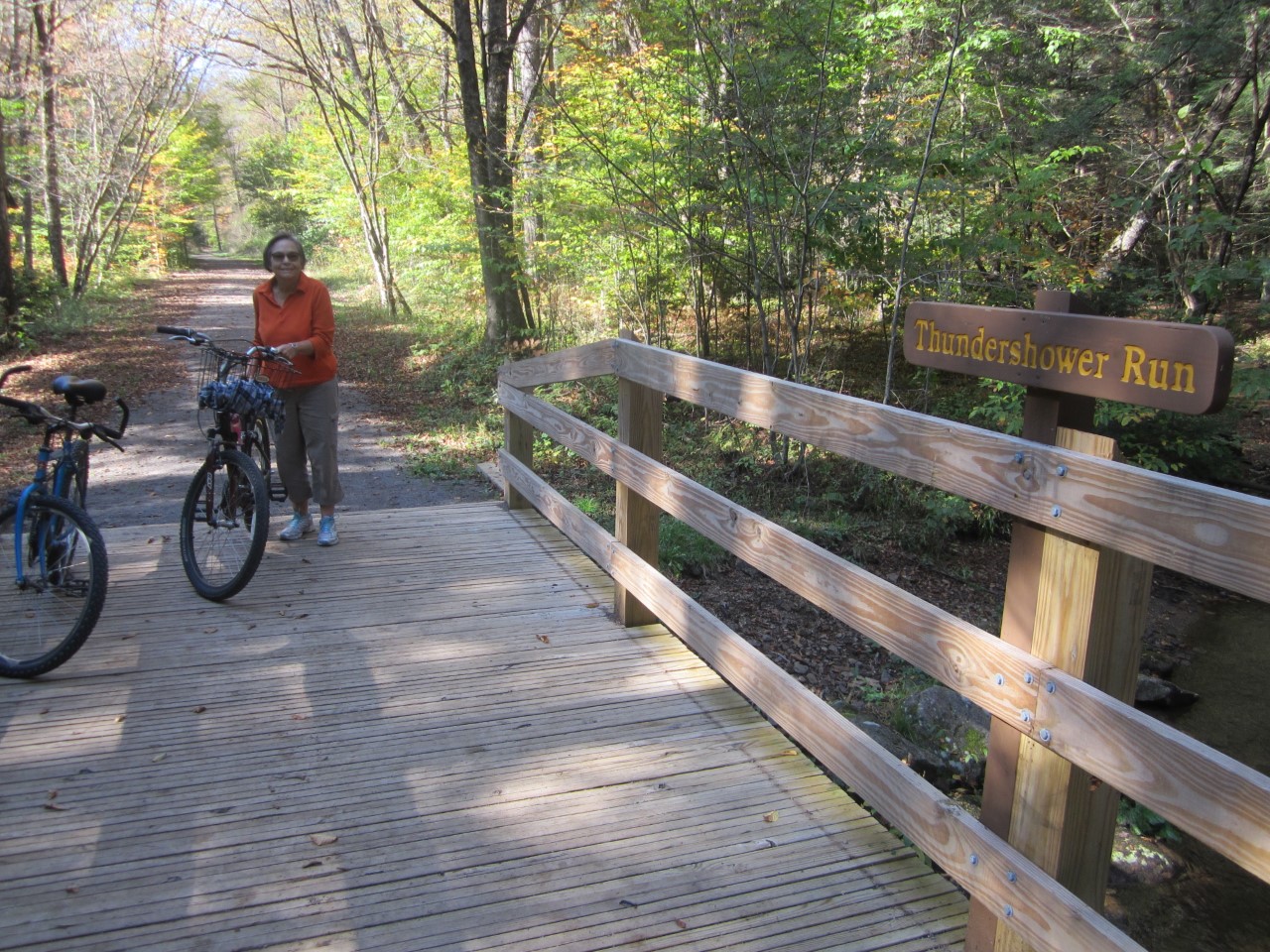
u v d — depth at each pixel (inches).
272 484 203.2
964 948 87.9
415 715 133.4
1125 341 66.3
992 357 79.7
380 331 740.0
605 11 401.4
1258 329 415.8
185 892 96.3
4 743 124.1
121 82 904.9
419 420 444.8
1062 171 379.2
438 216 702.5
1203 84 454.0
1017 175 371.6
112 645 154.0
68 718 130.6
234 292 1160.2
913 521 343.9
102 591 140.9
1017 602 79.0
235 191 2507.4
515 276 546.9
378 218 853.2
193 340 170.9
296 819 108.7
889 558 323.3
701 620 139.2
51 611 155.8
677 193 397.7
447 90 751.7
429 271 788.6
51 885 97.0
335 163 956.0
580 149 433.1
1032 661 76.0
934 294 377.4
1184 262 390.6
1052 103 430.9
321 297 191.9
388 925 92.2
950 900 97.0
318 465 199.5
